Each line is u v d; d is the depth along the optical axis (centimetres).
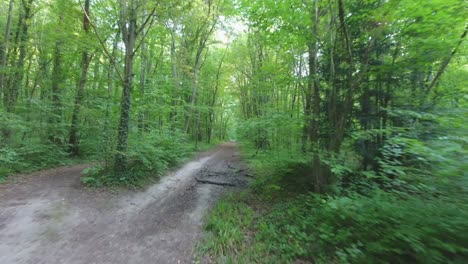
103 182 799
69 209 594
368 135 573
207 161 1544
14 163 905
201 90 2592
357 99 677
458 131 382
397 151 463
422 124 508
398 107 605
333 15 634
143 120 1259
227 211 643
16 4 1188
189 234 512
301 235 468
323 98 773
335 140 638
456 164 314
